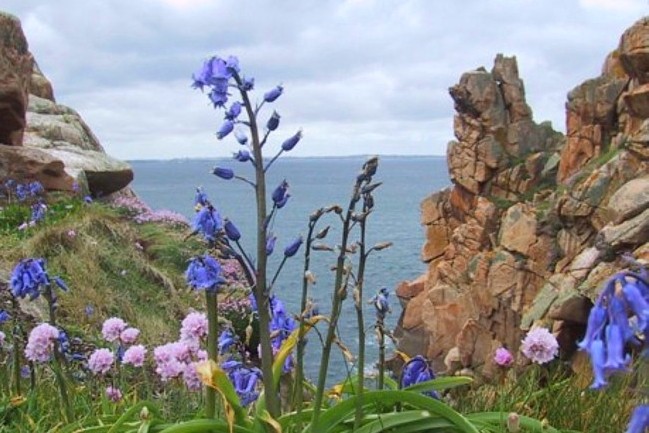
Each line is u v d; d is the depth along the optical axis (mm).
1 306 8039
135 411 3674
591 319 1810
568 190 16688
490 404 4312
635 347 1942
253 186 3098
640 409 1824
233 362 3514
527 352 4176
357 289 3145
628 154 15602
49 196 14523
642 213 12758
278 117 3045
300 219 55156
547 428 3492
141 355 5016
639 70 16859
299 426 3309
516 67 21609
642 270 1873
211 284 3113
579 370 5070
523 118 21359
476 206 21234
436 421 3232
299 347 3344
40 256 10797
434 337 19906
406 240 49094
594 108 18438
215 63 2990
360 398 3232
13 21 15281
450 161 21812
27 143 18062
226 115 3016
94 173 17703
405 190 145500
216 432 3197
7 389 4719
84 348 8258
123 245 12297
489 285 17562
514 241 17391
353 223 3094
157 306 11062
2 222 12617
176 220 15805
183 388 4918
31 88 21344
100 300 9945
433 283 22344
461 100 21547
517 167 20547
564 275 13648
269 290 3174
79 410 4500
